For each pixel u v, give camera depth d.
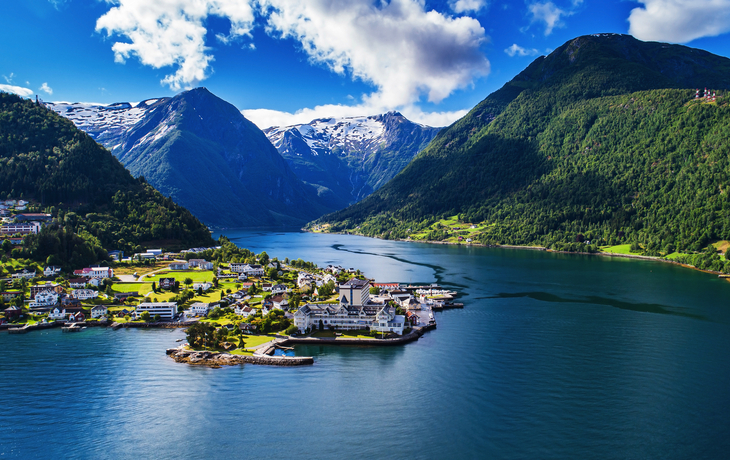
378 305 192.75
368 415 116.50
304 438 107.00
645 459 98.06
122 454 102.06
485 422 112.81
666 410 117.31
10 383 135.62
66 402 124.44
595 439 105.12
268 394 128.38
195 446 104.44
